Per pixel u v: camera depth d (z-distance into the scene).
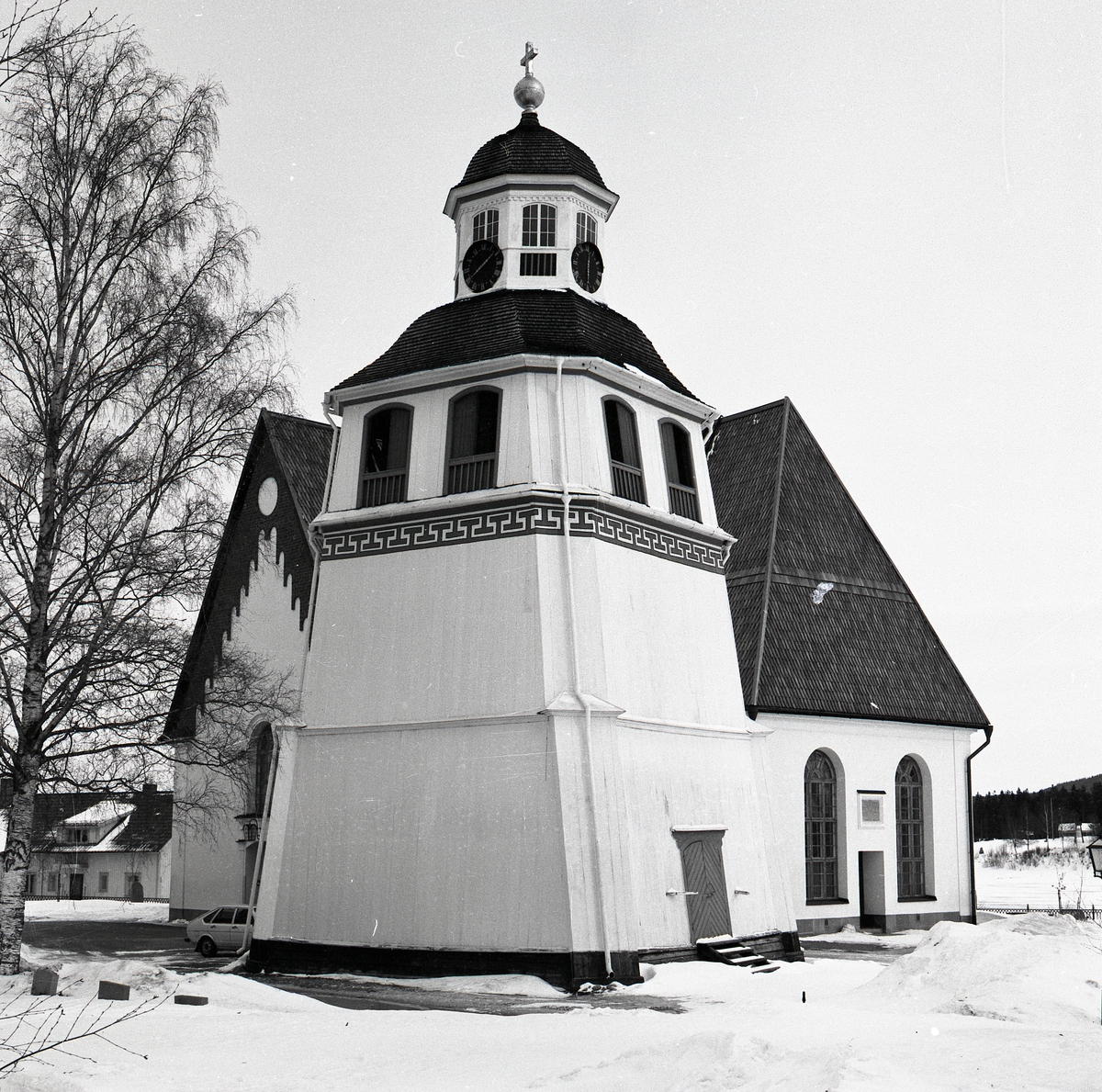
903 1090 11.34
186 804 31.09
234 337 27.59
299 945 30.45
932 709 44.53
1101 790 91.00
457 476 31.89
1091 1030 16.98
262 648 42.75
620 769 28.88
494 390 32.00
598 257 36.09
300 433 45.00
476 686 29.88
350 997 25.42
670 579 33.19
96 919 49.16
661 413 34.53
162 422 26.91
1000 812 97.62
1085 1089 11.48
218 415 27.23
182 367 26.89
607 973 27.00
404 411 33.28
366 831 30.44
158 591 25.91
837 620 44.19
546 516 30.36
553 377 31.77
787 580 43.66
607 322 34.72
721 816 32.44
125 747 25.89
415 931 29.03
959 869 44.78
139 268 27.30
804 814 40.69
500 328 33.06
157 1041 17.47
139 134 27.27
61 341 26.42
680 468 35.12
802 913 39.84
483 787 29.11
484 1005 24.27
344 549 33.03
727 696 34.25
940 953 21.56
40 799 27.61
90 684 25.34
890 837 42.84
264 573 43.44
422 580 31.50
